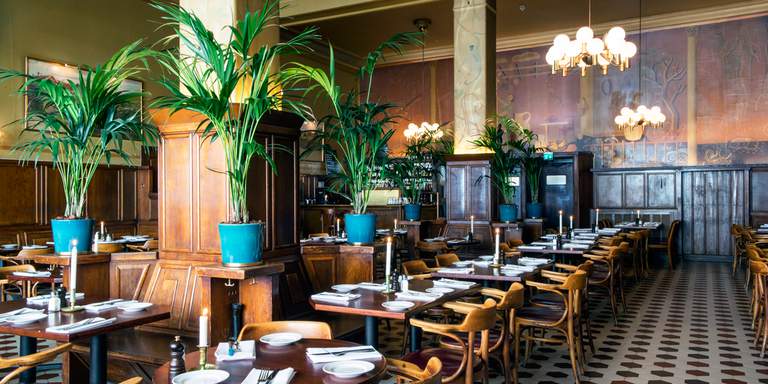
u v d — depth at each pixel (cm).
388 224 1477
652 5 1353
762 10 1336
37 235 1073
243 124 468
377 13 1371
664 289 1001
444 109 1689
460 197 1092
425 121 1714
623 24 1468
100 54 1200
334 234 1201
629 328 713
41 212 1085
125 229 1238
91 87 547
